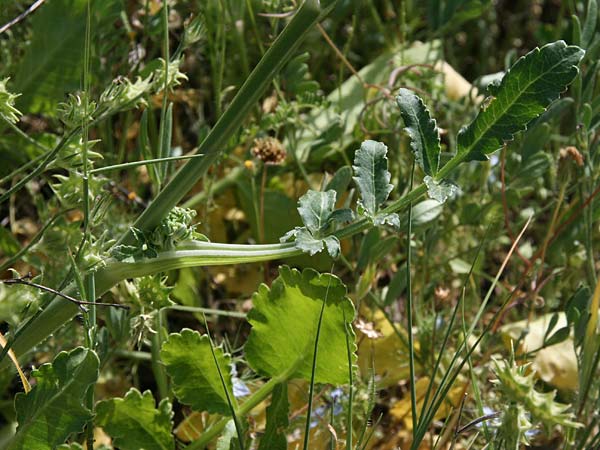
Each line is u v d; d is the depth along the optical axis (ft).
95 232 1.23
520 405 0.73
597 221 1.45
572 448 1.12
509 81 0.79
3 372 1.14
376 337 1.16
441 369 1.28
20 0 1.33
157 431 1.00
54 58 1.26
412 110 0.83
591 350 1.07
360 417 1.12
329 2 0.84
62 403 0.85
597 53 1.38
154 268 0.87
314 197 0.84
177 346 0.97
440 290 1.27
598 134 1.40
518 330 1.32
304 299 0.95
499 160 1.44
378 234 1.21
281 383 1.01
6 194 0.92
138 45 1.43
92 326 0.86
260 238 1.41
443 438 1.05
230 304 1.47
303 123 1.48
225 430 1.01
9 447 0.87
